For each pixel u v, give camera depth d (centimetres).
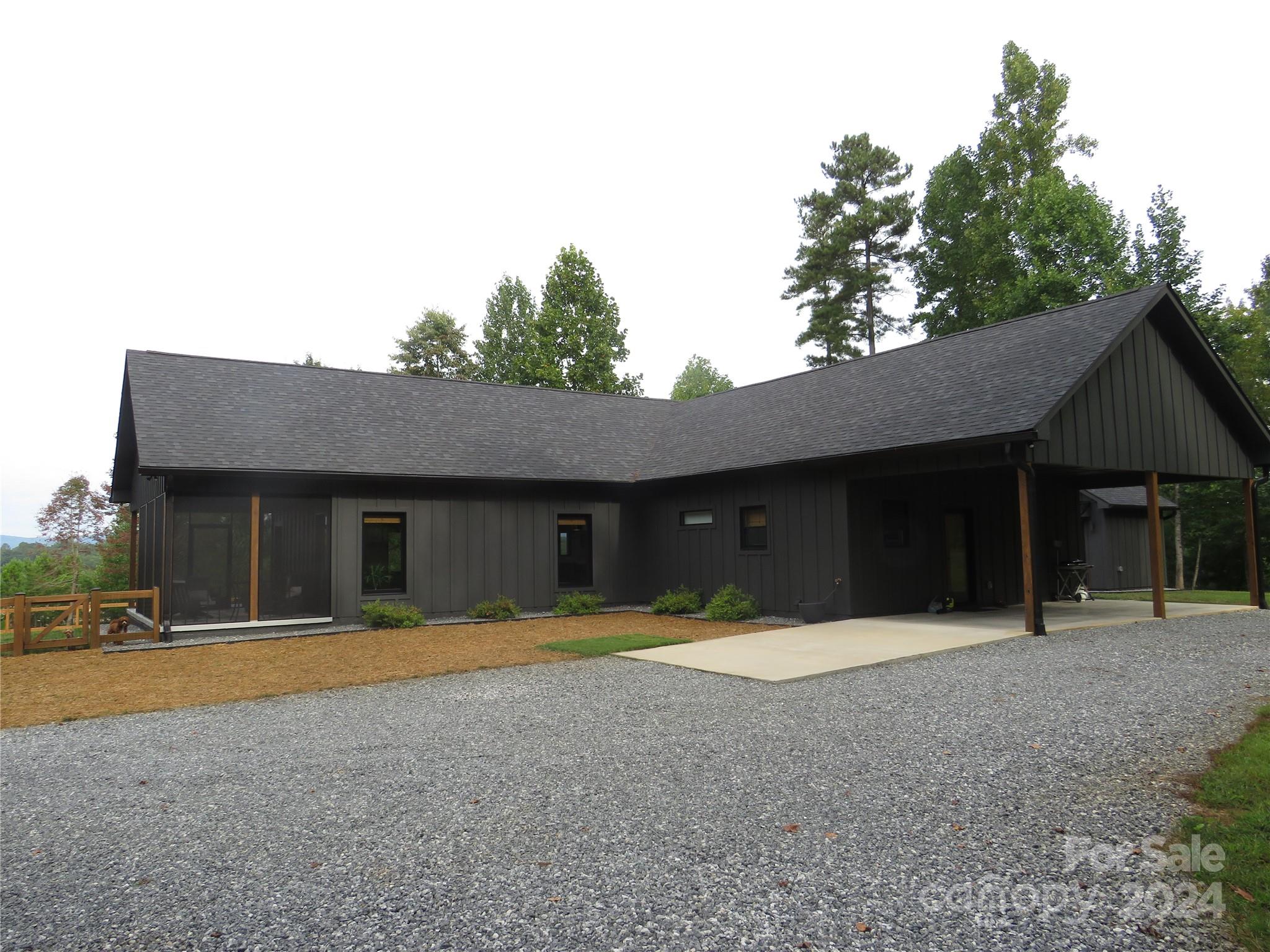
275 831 423
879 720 637
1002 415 1082
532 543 1661
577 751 568
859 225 3753
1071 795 444
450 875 360
